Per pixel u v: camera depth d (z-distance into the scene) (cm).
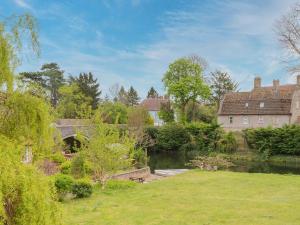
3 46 471
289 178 2362
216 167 2967
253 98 5603
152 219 1356
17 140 477
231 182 2233
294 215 1386
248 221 1312
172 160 4288
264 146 4194
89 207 1548
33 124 487
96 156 2039
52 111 537
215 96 7006
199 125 4931
